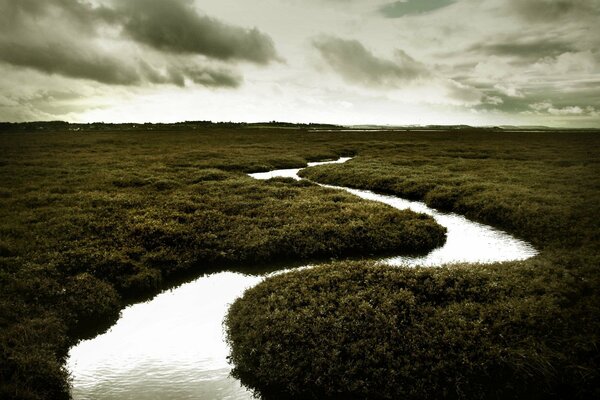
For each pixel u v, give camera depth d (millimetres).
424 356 8570
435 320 9672
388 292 11094
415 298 10766
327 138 89688
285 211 21266
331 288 11602
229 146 65625
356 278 12188
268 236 16891
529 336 8859
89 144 66062
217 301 12484
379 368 8289
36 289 11727
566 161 40875
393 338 9133
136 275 13445
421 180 31125
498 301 10562
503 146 63094
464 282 11672
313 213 20828
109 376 8742
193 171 37312
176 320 11281
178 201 23266
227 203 23219
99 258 14359
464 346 8711
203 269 15055
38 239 16094
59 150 55250
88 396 8086
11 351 8695
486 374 8062
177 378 8688
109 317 11445
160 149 59062
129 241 16281
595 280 11430
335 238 17109
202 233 17531
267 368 8578
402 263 15336
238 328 10234
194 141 76438
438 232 18406
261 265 15359
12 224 18000
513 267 12953
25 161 41344
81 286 12273
